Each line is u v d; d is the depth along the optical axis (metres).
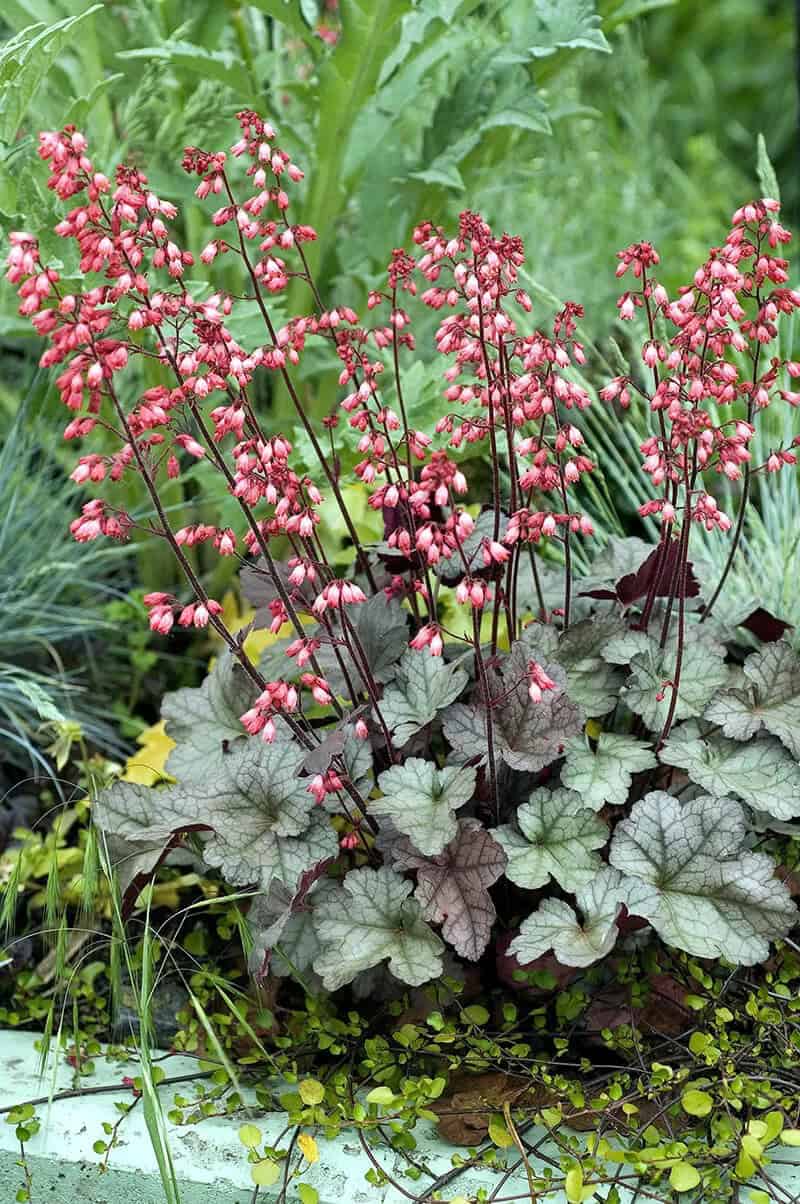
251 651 1.30
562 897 1.05
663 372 1.34
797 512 1.25
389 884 1.01
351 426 0.99
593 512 1.39
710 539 1.27
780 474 1.33
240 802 1.02
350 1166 0.97
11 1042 1.09
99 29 1.41
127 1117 1.01
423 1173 0.97
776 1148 0.97
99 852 1.00
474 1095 1.00
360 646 1.02
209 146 1.35
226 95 1.33
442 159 1.31
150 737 1.26
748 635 1.21
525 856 1.00
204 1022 0.97
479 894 0.98
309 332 0.99
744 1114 0.99
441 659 1.06
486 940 0.97
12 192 1.21
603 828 1.00
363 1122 0.98
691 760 1.02
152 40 1.35
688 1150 0.95
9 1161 1.00
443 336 0.99
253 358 0.96
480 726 1.03
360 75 1.26
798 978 1.07
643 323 1.43
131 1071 1.05
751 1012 1.01
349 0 1.22
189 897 1.16
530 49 1.27
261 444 0.96
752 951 0.96
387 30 1.23
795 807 1.00
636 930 1.01
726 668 1.07
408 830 0.97
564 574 1.19
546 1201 0.95
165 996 1.10
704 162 2.23
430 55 1.35
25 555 1.35
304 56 1.50
